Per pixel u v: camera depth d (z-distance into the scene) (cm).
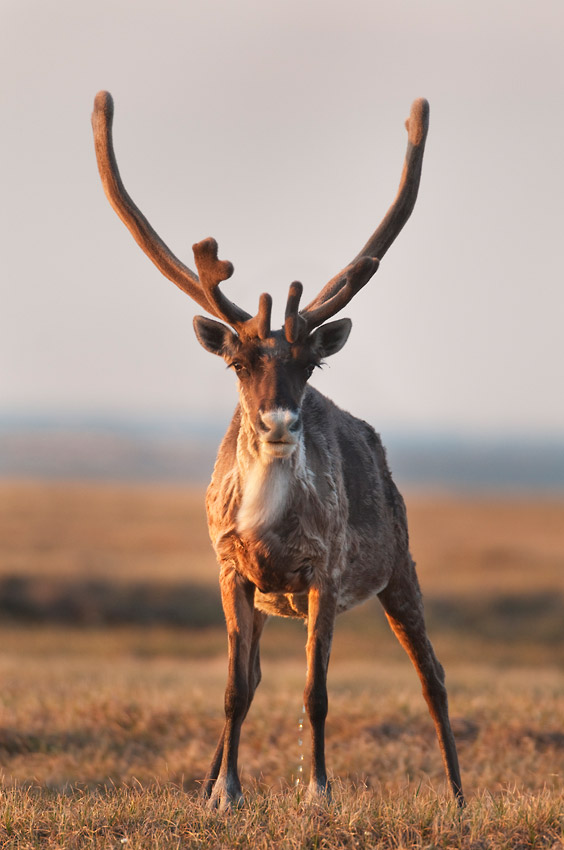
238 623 2275
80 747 3253
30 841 1964
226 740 2216
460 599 8644
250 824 2002
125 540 12312
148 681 4841
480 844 1939
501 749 3238
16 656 6756
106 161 2561
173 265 2486
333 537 2300
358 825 1967
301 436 2264
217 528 2320
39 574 8662
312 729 2200
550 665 7212
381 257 2616
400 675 5594
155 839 1934
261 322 2161
